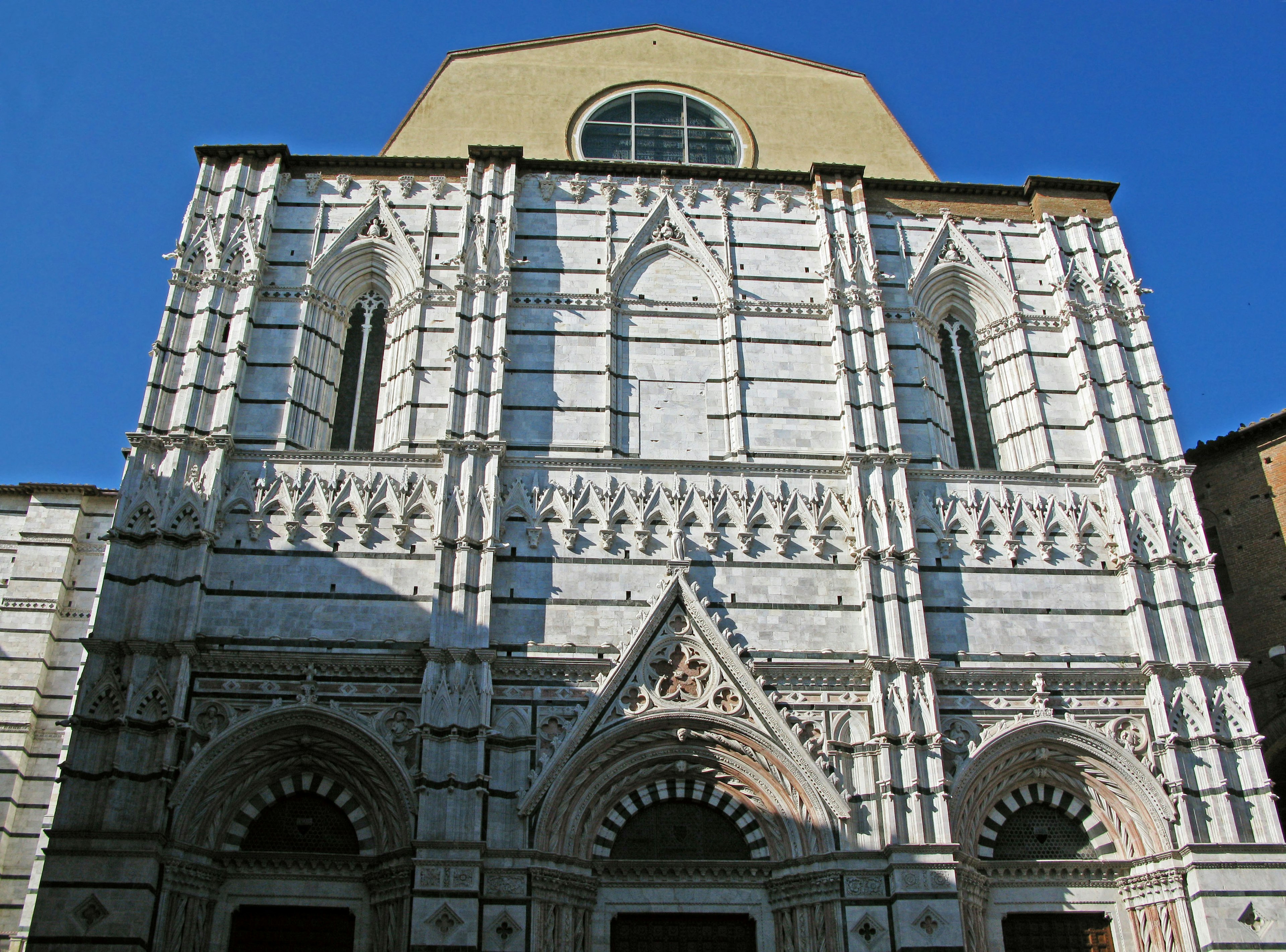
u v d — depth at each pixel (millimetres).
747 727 34062
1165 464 39312
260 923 31797
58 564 48594
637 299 42094
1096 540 38438
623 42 51156
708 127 49438
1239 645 43344
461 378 39000
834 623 36188
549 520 37000
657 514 37406
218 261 40594
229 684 33469
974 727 34938
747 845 33906
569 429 39219
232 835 32562
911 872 32125
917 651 35344
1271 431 44625
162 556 34781
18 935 41875
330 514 36406
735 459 38969
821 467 38656
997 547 38000
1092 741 34812
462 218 42750
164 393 37969
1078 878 33938
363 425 40719
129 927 29656
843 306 41812
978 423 42750
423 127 47406
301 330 40375
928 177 48156
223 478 36750
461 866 31109
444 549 35438
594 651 35156
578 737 33344
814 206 44562
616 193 44250
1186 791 34000
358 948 31531
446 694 33375
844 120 49875
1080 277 43719
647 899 32906
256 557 35688
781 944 32344
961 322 44562
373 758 32844
